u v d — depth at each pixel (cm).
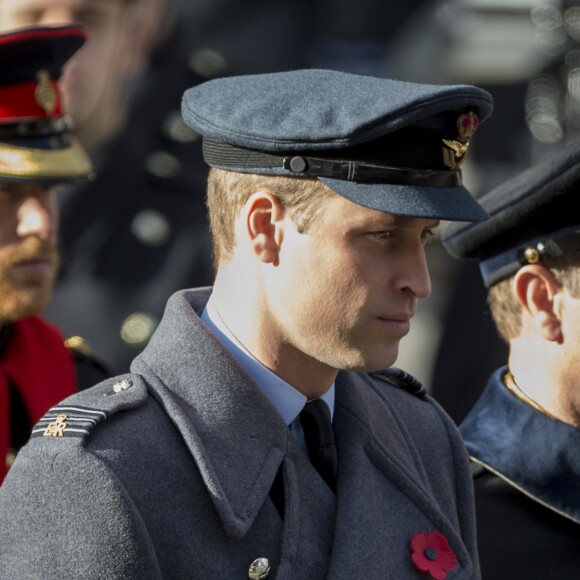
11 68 1412
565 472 1203
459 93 1024
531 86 2592
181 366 1049
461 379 2125
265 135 1021
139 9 1966
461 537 1126
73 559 983
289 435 1052
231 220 1052
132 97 1986
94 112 1905
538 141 2559
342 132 1002
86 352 1540
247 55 2723
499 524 1214
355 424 1087
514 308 1229
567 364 1202
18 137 1410
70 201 1961
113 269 1962
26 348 1453
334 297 1016
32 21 1800
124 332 1936
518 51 2627
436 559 1062
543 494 1204
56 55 1446
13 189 1376
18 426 1427
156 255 1980
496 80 2608
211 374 1043
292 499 1034
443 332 2148
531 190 1194
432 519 1081
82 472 988
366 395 1119
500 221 1213
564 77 2597
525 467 1211
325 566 1032
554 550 1203
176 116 2034
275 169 1023
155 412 1030
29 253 1362
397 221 1012
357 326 1018
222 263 1067
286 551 1018
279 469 1047
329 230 1012
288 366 1056
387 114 1005
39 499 996
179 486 1008
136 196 1994
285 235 1027
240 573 1009
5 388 1411
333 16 2827
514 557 1203
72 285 1950
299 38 2820
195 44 2316
